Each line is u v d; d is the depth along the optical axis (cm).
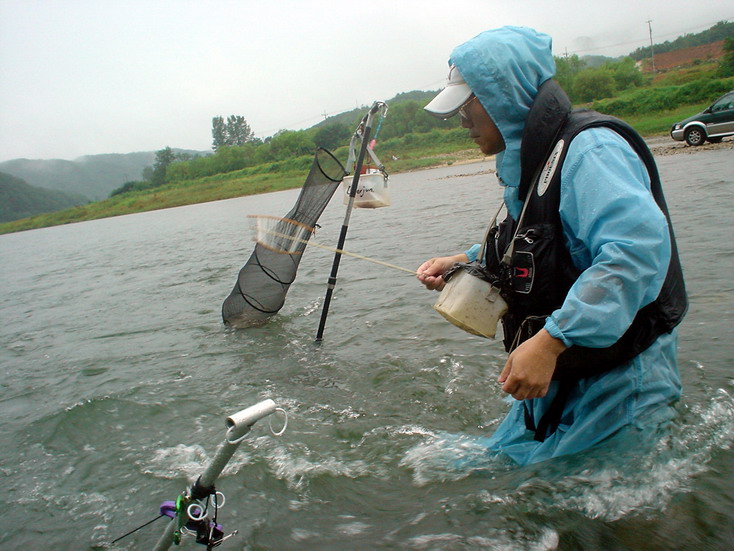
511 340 250
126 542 271
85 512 302
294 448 339
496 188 1789
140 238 2073
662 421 226
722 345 385
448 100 231
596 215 192
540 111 215
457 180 2538
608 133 204
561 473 229
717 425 260
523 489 234
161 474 331
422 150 5666
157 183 10500
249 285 602
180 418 407
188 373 499
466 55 224
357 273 794
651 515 211
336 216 1689
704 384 325
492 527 226
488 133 237
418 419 367
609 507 216
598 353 215
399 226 1219
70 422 413
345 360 486
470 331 238
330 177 588
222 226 2042
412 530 239
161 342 608
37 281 1255
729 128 1989
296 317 629
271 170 7556
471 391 397
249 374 480
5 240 3912
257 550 248
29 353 642
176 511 194
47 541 280
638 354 219
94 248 1969
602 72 6081
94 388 487
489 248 253
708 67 6569
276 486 299
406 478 288
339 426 367
